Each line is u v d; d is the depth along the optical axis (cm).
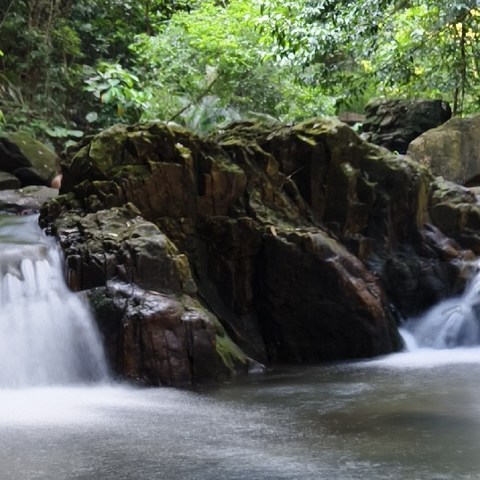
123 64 1822
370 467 420
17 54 1633
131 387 717
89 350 746
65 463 442
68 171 964
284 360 904
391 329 916
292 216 981
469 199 1075
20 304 750
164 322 739
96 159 932
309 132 1022
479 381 680
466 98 1764
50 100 1602
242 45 1714
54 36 1655
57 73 1623
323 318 898
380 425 521
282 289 909
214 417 565
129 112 1627
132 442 489
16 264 781
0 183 1195
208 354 748
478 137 1421
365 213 1012
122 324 741
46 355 736
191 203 939
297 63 1430
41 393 684
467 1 1341
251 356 891
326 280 895
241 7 1716
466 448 457
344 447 465
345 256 916
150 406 615
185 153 938
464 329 940
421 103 1605
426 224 1052
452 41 1536
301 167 1020
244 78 1769
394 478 400
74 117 1702
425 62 1616
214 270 936
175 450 466
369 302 891
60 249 828
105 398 655
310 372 791
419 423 523
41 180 1236
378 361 843
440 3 1415
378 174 1024
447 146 1415
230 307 930
